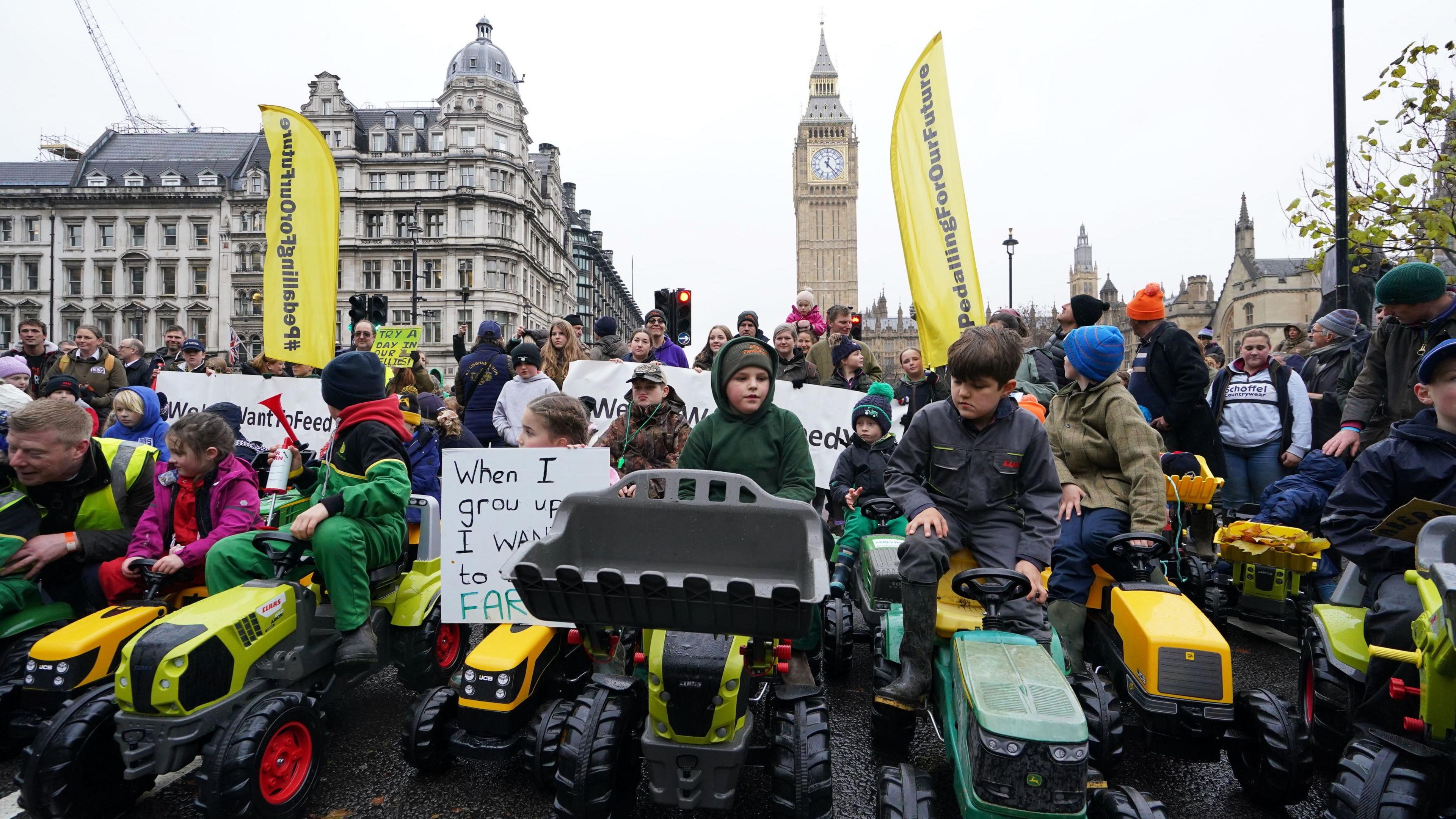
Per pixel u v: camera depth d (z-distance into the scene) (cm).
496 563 361
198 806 260
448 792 314
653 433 464
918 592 285
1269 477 638
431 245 6150
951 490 321
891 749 361
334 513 342
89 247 6488
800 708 277
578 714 275
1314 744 321
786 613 216
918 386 724
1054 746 210
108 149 6925
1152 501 344
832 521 591
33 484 374
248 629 290
